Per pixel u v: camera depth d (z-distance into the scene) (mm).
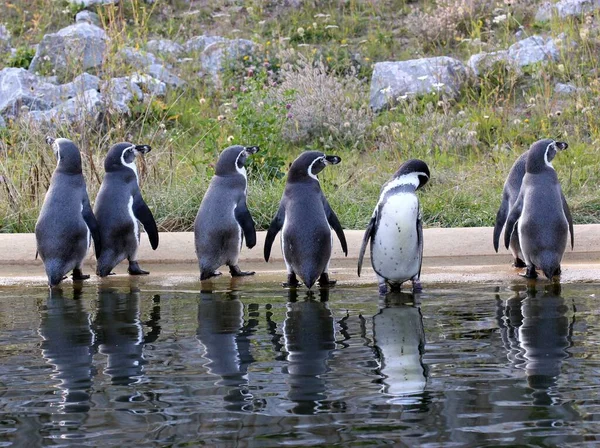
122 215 10867
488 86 21125
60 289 9758
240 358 6203
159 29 27016
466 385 5414
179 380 5645
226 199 10555
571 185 14992
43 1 28438
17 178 15328
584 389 5266
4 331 7273
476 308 8023
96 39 22797
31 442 4559
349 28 26156
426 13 25469
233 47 24109
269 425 4742
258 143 15844
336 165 17062
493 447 4383
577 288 9055
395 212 9023
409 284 9703
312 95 20047
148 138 18234
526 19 24891
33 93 20094
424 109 20203
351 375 5699
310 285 9422
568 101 19844
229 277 10523
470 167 16641
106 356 6316
